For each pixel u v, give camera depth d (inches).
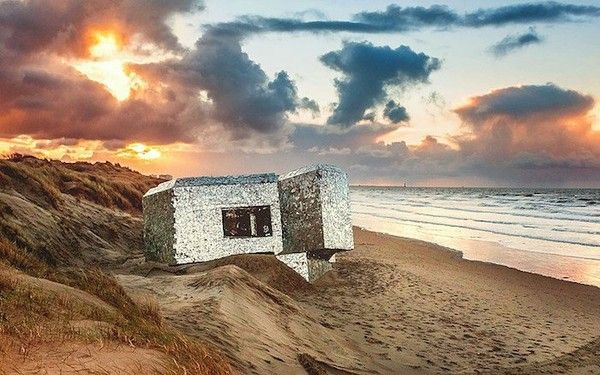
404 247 1396.4
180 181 801.6
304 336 428.5
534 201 3833.7
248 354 307.3
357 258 1095.6
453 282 927.7
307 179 812.6
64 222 781.3
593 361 511.8
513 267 1165.7
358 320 597.9
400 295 773.3
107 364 167.8
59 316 214.1
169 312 365.1
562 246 1481.3
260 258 756.0
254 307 442.6
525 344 574.6
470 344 554.6
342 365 378.6
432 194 6643.7
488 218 2423.7
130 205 1323.8
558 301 835.4
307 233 809.5
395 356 475.2
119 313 270.1
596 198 4192.9
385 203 4284.0
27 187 831.7
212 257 788.6
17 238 544.1
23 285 240.2
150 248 856.9
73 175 1231.5
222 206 802.2
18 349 158.7
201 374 203.2
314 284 789.2
